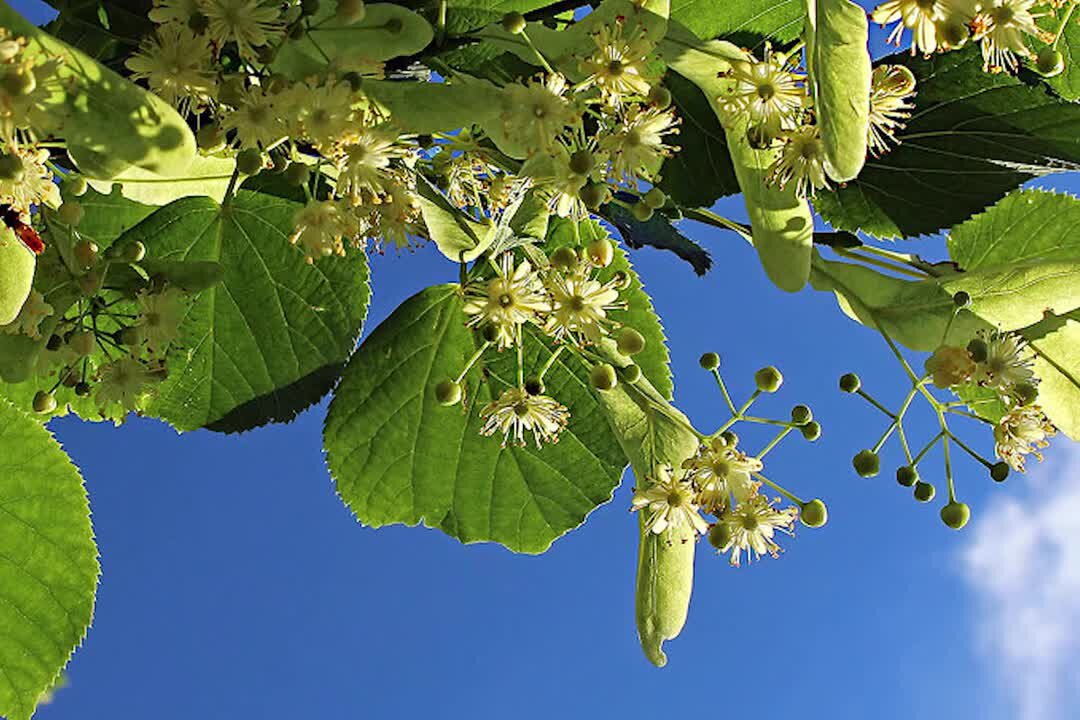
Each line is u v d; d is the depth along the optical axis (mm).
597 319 245
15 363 228
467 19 265
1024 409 261
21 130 199
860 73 210
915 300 258
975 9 220
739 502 258
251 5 205
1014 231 304
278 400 321
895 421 266
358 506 337
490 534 344
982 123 278
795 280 223
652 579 279
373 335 318
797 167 223
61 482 293
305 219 221
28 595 293
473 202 268
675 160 282
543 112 217
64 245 234
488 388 329
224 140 214
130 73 224
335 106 206
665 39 230
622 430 278
